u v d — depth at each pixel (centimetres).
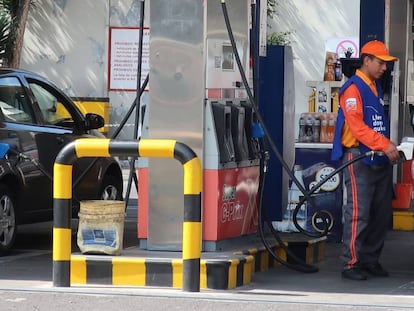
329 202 2808
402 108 3519
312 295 1983
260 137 2295
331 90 3591
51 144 2662
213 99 2112
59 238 1988
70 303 1861
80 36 5384
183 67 2069
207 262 1980
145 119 2127
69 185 1977
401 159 2120
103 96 5378
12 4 4966
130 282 2011
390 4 3491
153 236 2100
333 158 2195
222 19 2181
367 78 2164
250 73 2511
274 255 2228
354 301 1917
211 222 2086
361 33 3006
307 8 5444
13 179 2514
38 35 5409
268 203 2577
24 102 2625
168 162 2078
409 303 1908
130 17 5338
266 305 1853
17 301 1884
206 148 2077
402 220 3144
